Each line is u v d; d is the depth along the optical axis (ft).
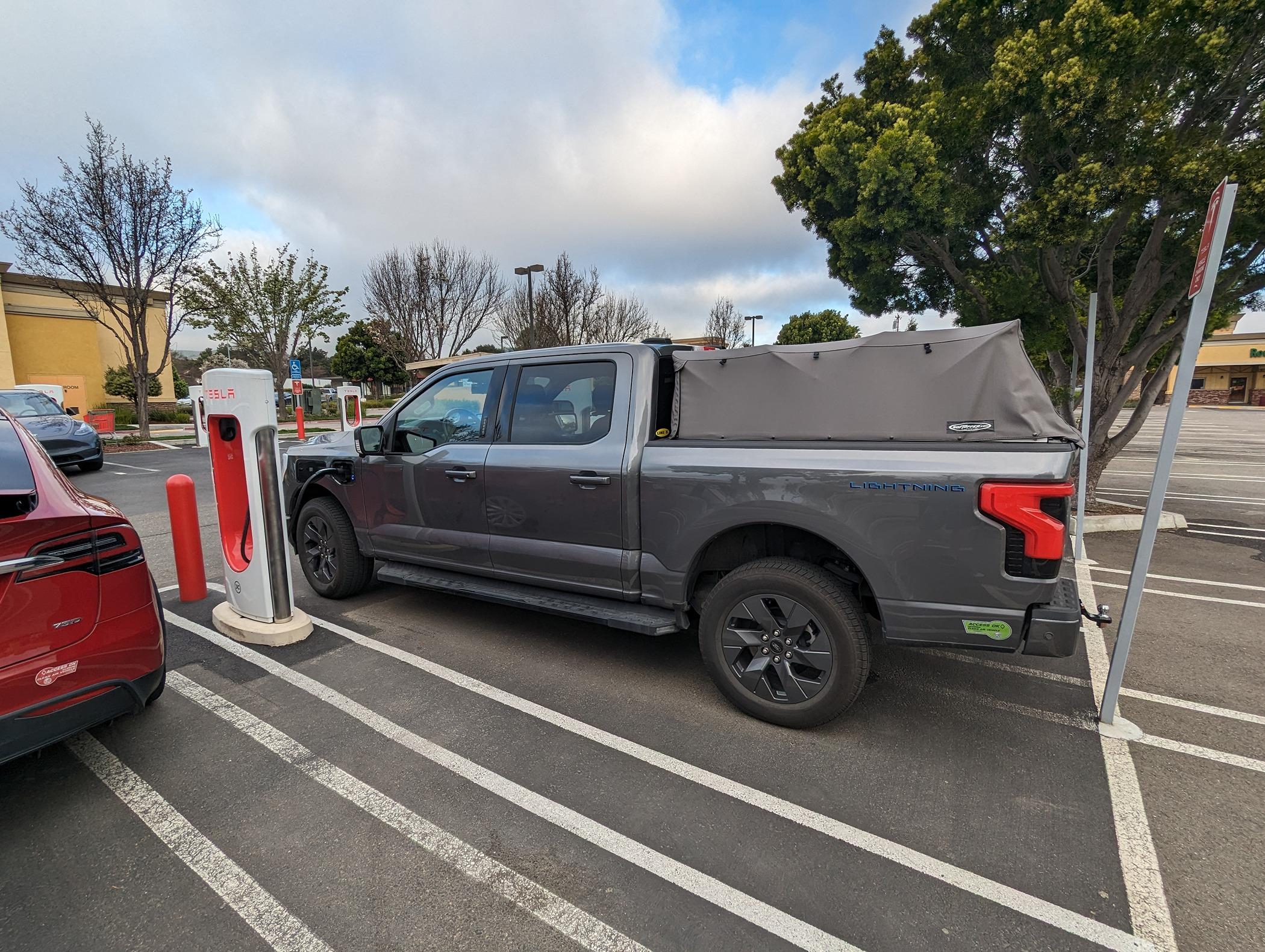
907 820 8.00
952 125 22.03
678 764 9.18
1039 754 9.42
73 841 7.63
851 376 9.41
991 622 8.57
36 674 7.42
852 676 9.34
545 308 93.81
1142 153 17.92
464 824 7.92
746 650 10.41
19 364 75.92
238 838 7.67
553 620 14.82
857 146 23.20
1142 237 24.91
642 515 10.85
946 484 8.56
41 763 9.16
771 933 6.31
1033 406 8.55
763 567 9.87
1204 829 7.81
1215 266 8.38
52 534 7.56
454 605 15.87
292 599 15.62
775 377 9.93
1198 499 31.19
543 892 6.84
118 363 85.15
